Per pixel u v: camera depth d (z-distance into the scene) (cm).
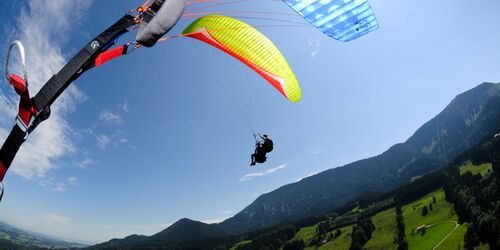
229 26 837
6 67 247
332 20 568
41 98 256
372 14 550
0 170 249
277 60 921
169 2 269
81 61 271
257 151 941
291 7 558
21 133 253
